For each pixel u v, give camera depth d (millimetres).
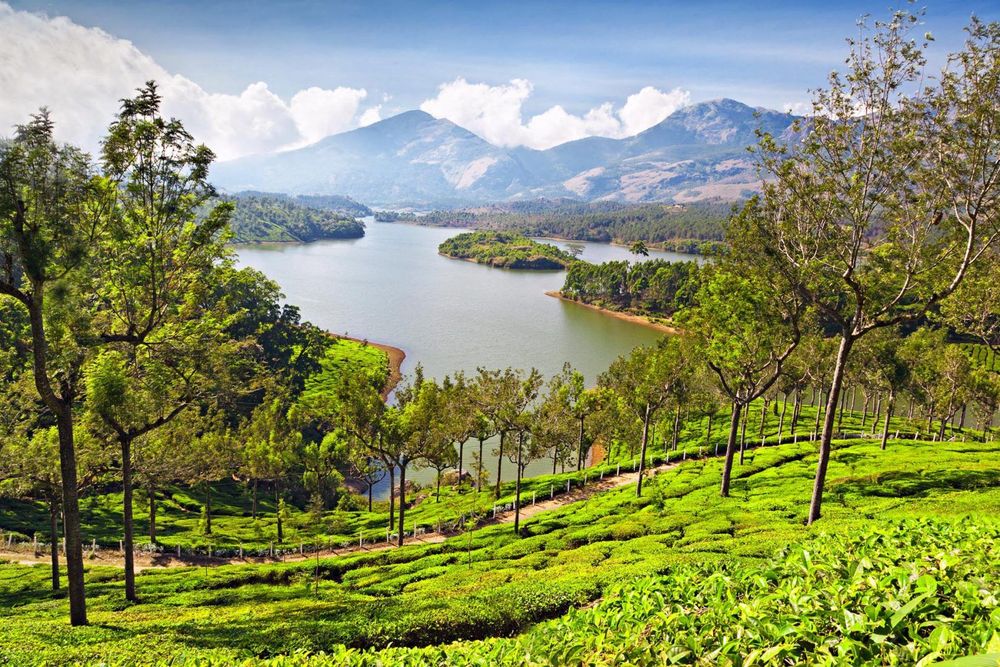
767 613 6488
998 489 33562
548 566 30719
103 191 23156
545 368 122500
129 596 30672
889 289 33562
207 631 21406
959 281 28984
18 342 29453
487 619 19172
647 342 149000
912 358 62688
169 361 29312
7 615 28141
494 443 93125
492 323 165625
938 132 27109
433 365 123688
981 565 7207
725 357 42250
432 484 73250
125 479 30078
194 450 48406
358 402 45719
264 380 36594
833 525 27375
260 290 104562
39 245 20719
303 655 11414
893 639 5512
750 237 35656
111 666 15898
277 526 56469
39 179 20719
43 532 52406
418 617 19453
